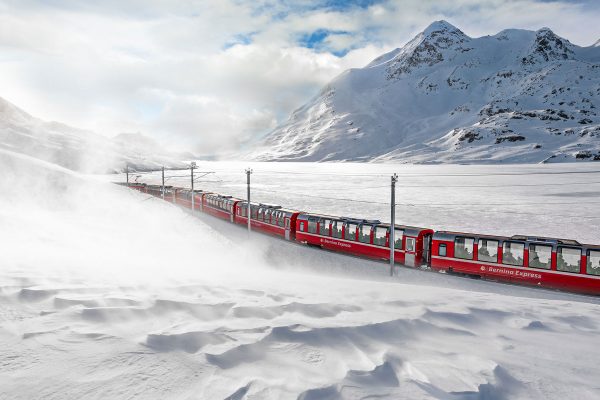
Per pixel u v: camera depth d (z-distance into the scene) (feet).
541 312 22.74
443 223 175.32
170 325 16.07
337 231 99.96
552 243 70.03
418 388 11.89
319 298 23.06
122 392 10.67
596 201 251.39
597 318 22.33
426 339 16.61
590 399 12.00
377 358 13.85
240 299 21.18
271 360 13.33
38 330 14.52
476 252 77.20
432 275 80.18
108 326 15.49
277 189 354.74
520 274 72.38
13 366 11.71
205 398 10.56
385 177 517.14
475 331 18.19
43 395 10.32
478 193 309.01
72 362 12.17
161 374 11.75
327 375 12.37
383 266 87.35
